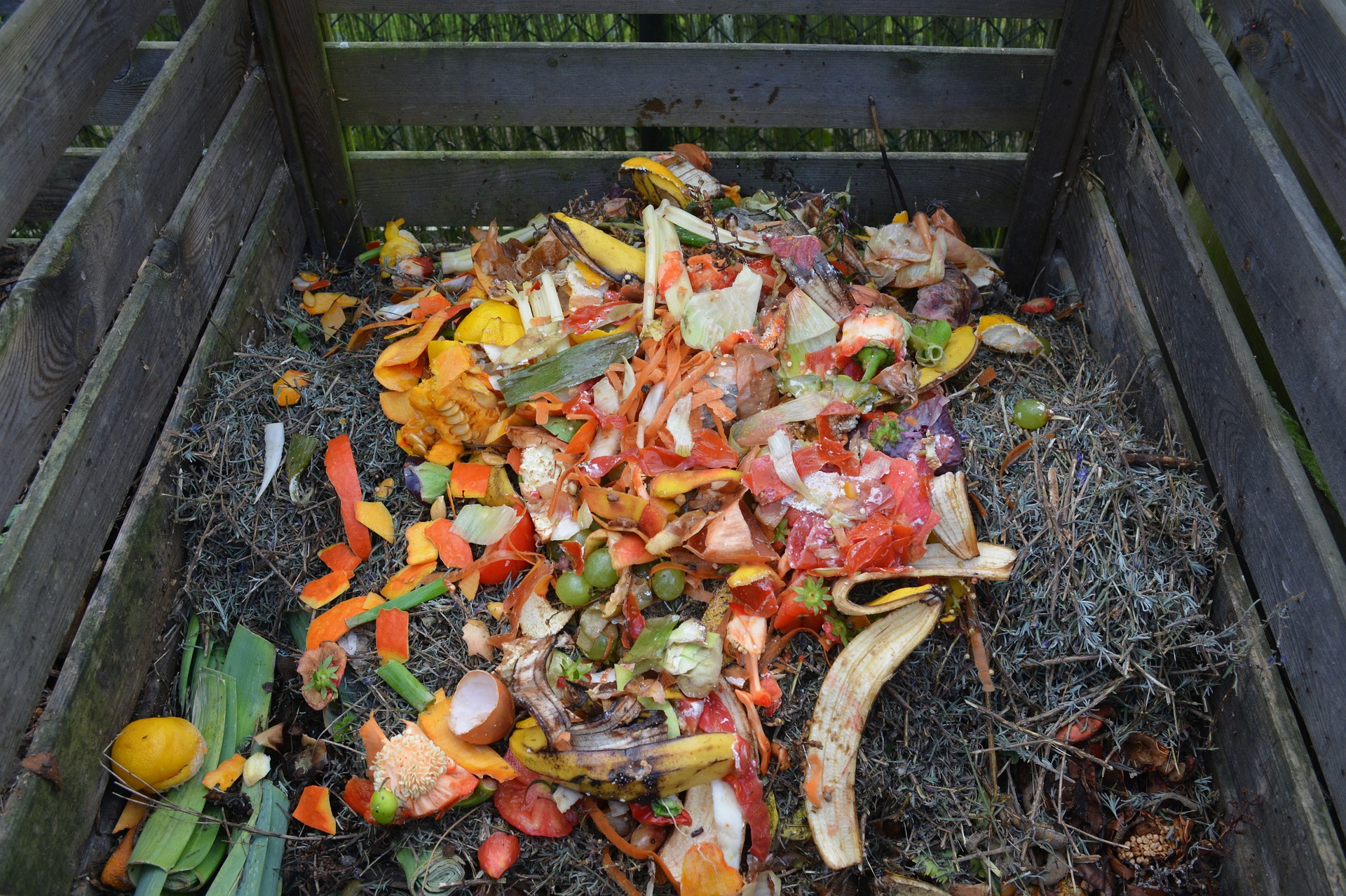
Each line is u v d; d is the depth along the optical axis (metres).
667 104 2.44
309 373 2.13
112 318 1.73
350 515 1.92
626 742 1.64
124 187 1.75
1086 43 2.30
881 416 1.96
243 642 1.86
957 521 1.79
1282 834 1.67
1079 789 1.85
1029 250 2.62
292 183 2.48
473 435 1.96
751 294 2.02
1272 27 1.74
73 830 1.56
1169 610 1.84
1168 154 2.48
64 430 1.60
